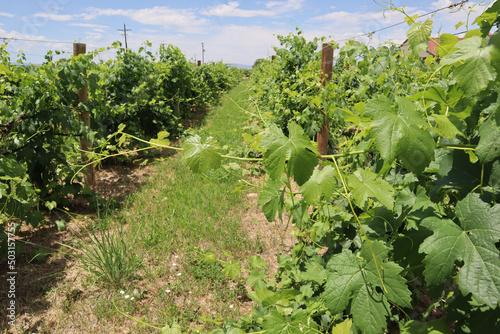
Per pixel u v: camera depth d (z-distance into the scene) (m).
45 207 4.29
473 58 1.04
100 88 5.18
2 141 3.82
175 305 2.58
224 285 2.88
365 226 1.66
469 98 1.17
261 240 3.55
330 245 2.27
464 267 1.09
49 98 4.05
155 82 8.06
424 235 1.38
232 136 7.32
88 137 4.50
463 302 1.23
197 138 1.30
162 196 4.58
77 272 3.07
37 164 4.11
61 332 2.41
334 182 1.25
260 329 2.07
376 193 1.25
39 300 2.72
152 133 7.73
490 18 1.15
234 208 4.23
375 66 3.43
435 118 1.16
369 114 1.09
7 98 4.08
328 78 4.26
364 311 1.38
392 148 1.04
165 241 3.44
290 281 2.42
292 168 1.12
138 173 5.76
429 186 1.64
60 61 4.34
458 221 1.28
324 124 4.29
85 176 4.91
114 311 2.54
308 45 6.55
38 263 3.21
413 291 1.95
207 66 16.53
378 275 1.37
